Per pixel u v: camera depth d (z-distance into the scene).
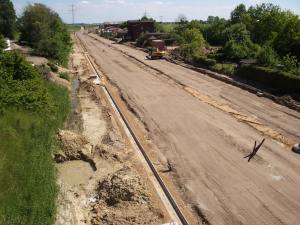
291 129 22.73
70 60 56.38
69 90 33.75
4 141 16.70
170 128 23.16
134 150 19.98
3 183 14.00
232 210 14.13
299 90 30.06
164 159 18.69
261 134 21.86
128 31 97.00
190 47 55.31
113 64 51.62
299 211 14.05
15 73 25.38
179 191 15.62
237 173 17.00
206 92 32.56
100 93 33.31
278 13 59.53
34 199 13.52
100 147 19.70
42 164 16.25
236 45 48.78
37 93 23.78
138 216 13.52
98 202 14.83
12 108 20.52
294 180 16.34
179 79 38.72
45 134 19.42
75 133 21.39
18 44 57.09
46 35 53.09
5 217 12.33
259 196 15.06
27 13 55.81
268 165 17.77
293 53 41.00
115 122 24.78
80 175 17.33
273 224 13.29
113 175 16.28
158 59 55.75
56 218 13.20
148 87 35.22
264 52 37.91
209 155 19.00
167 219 13.49
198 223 13.48
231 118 24.94
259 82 34.88
